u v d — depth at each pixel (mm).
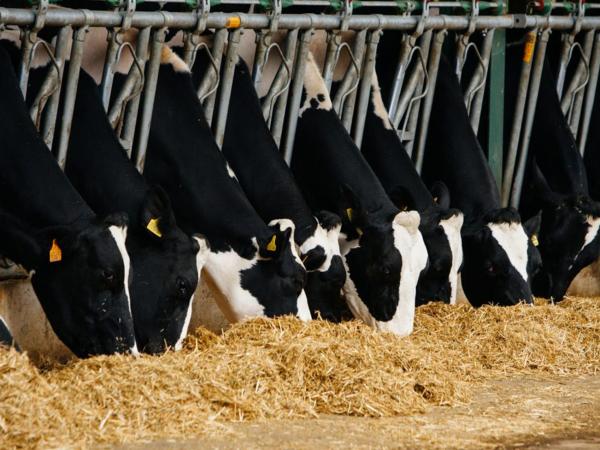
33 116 12359
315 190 14523
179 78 13328
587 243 16125
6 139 11422
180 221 12945
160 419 9547
